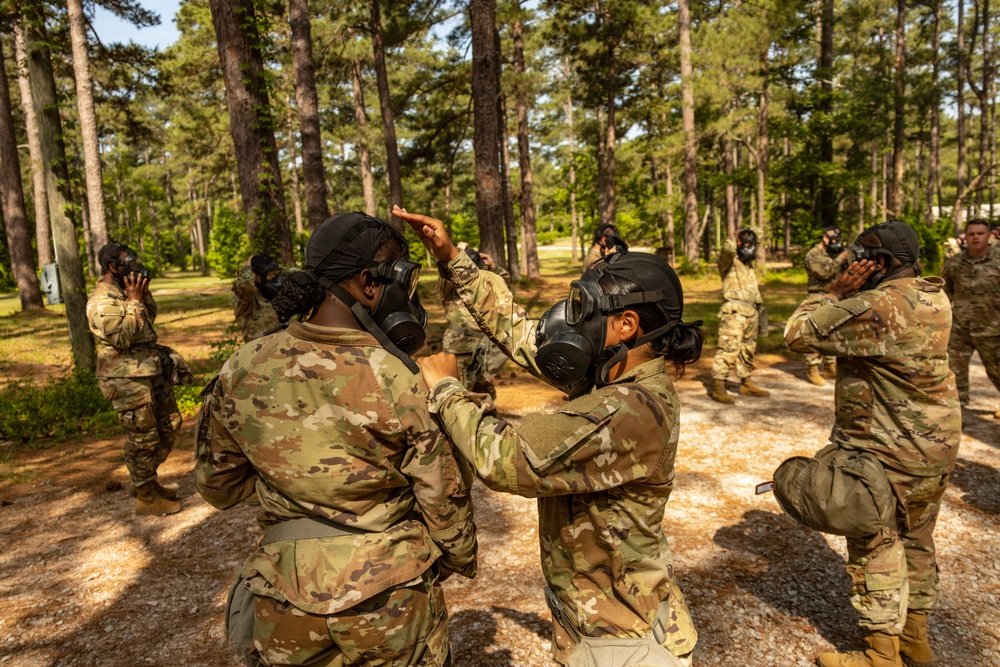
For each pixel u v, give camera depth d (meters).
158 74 16.77
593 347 1.60
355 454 1.60
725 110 25.38
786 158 27.58
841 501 2.53
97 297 4.30
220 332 14.71
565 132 40.47
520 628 3.09
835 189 26.52
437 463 1.66
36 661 2.97
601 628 1.64
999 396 7.03
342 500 1.60
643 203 35.75
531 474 1.47
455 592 3.46
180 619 3.29
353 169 47.28
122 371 4.37
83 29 12.03
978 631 3.03
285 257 8.38
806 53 25.16
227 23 8.00
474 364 5.96
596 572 1.63
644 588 1.64
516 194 29.02
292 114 28.22
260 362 1.65
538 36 29.25
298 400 1.59
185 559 3.94
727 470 5.11
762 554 3.79
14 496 5.12
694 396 7.45
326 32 24.19
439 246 2.06
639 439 1.51
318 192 13.40
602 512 1.58
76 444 6.59
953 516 4.23
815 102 26.52
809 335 2.70
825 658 2.76
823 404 6.94
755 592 3.39
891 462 2.60
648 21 25.78
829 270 6.93
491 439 1.51
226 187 43.50
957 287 5.88
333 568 1.57
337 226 1.64
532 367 2.03
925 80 34.78
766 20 21.97
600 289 1.60
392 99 24.44
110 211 39.09
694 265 25.14
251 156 8.17
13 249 19.86
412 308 2.05
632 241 38.56
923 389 2.55
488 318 2.10
